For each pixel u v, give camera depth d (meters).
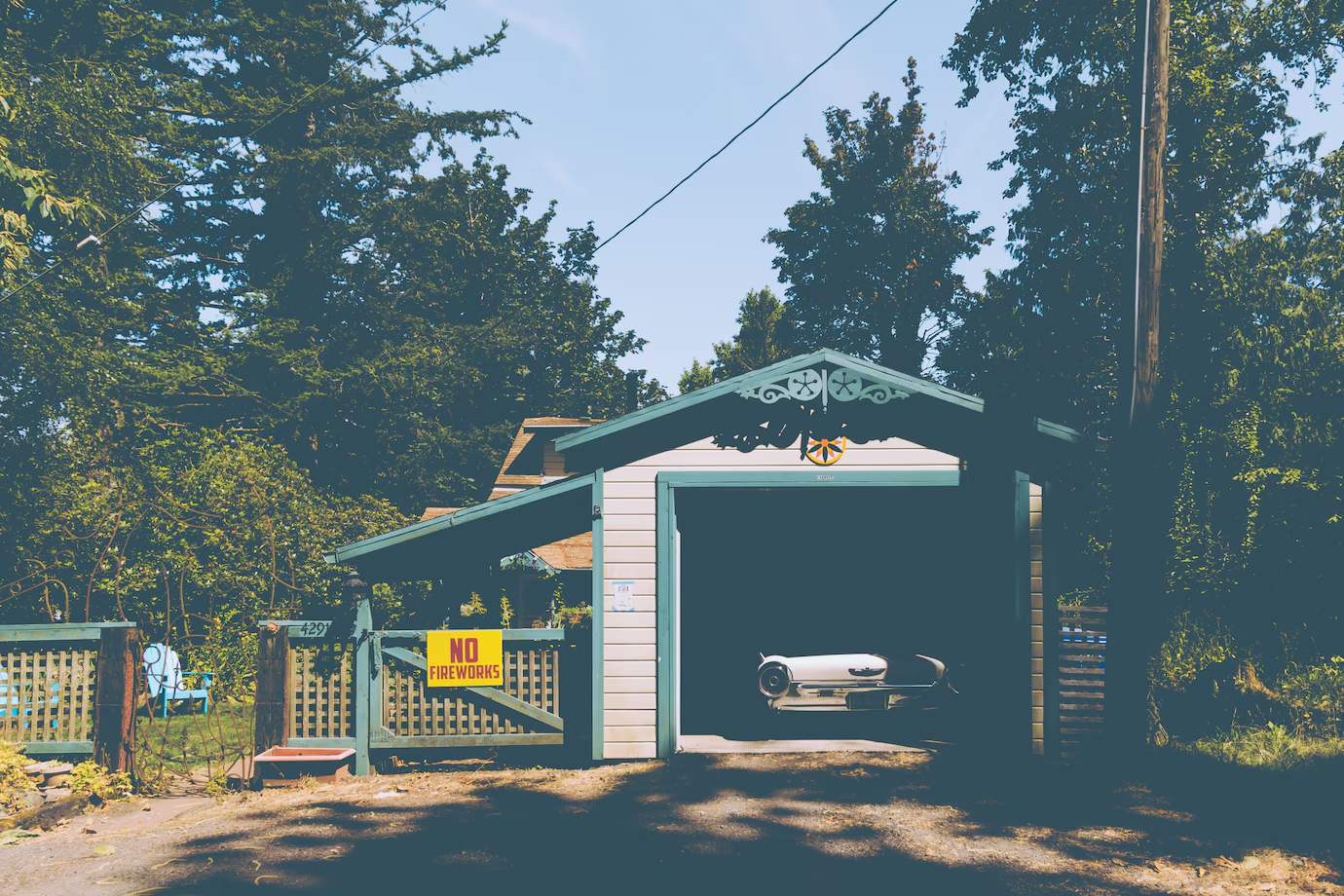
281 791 8.84
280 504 13.08
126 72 24.22
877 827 7.41
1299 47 17.22
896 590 13.78
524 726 9.71
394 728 9.56
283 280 28.09
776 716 10.81
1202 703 11.35
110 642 9.11
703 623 14.11
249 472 12.86
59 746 9.02
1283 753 9.30
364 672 9.49
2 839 7.33
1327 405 13.30
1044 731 9.47
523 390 40.78
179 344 26.08
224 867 6.60
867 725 11.43
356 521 14.35
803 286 37.03
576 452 9.81
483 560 11.41
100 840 7.37
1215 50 16.64
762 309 52.97
